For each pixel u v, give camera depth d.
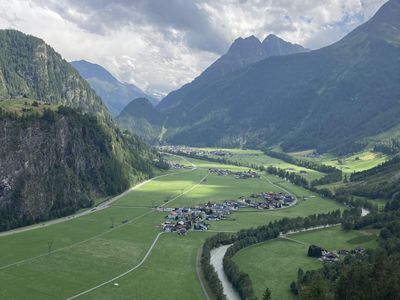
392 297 186.00
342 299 196.38
